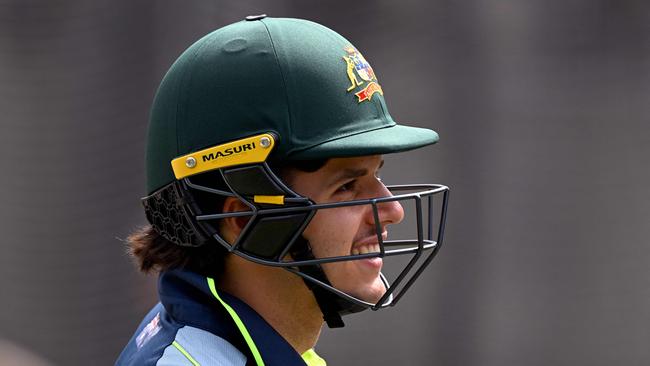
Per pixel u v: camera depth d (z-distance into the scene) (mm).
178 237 6668
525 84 22484
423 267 6703
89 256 20156
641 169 22672
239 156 6324
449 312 20672
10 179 20547
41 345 19484
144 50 20578
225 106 6410
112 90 20609
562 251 21719
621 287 21422
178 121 6555
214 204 6559
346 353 20125
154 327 6746
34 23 20891
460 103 22172
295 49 6492
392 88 22203
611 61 23172
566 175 22312
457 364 20141
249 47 6484
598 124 22922
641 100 23141
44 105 20812
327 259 6387
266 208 6316
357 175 6551
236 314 6348
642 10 23266
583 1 23016
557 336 20797
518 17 22578
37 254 20094
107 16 20641
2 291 19938
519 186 22047
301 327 6840
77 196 20469
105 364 19547
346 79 6570
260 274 6652
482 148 22109
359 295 6660
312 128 6406
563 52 22875
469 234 21484
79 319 19734
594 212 22266
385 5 22109
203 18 20391
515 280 21281
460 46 22281
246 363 6406
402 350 20156
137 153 20625
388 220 6730
